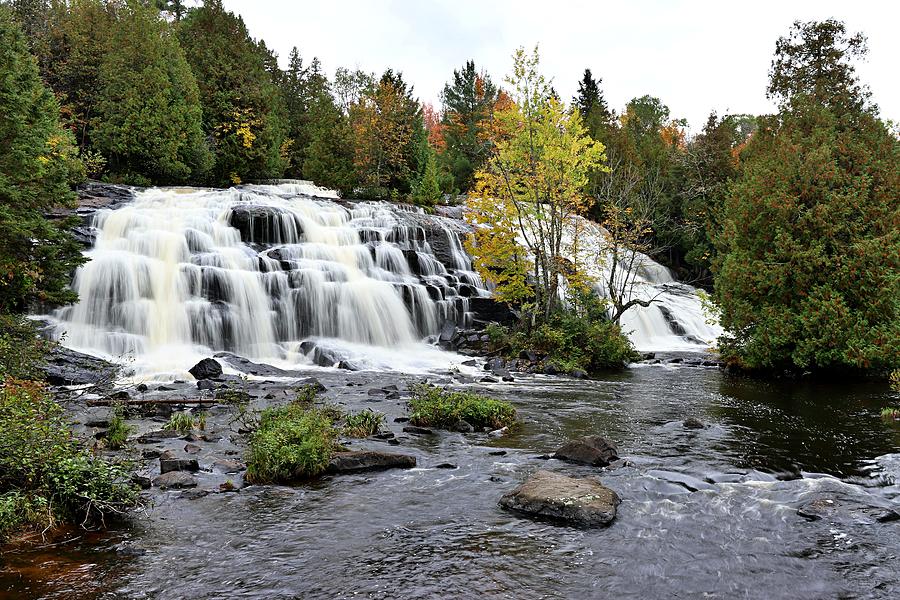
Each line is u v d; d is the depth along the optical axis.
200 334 21.55
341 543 6.79
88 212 25.62
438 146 74.75
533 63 22.98
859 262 17.67
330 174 46.75
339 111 53.94
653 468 9.68
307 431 9.68
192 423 11.75
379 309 24.95
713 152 48.78
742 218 20.25
